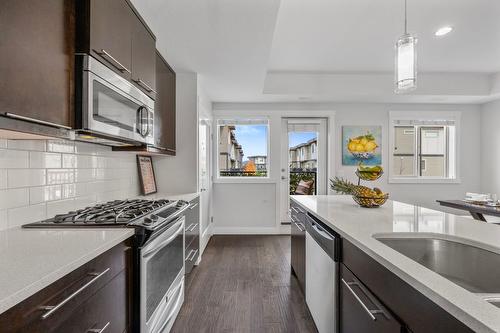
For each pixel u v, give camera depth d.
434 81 4.29
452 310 0.64
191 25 2.17
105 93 1.46
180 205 2.18
